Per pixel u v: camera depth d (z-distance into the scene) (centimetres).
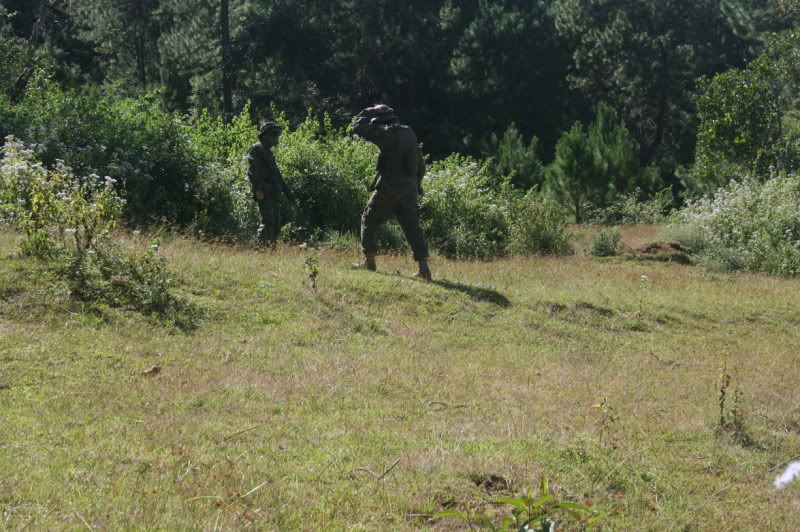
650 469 882
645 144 7194
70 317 1227
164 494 670
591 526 692
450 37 6738
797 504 816
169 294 1366
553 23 7006
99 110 2605
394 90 6756
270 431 884
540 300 1797
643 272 2489
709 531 731
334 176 2877
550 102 6500
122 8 6681
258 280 1569
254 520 643
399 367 1248
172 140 2655
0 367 1003
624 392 1250
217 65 6138
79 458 737
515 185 5078
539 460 841
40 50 4747
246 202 2617
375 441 877
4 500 630
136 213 2362
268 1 6344
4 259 1372
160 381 1034
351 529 648
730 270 2773
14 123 2417
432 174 2983
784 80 4594
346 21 6450
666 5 6919
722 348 1662
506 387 1200
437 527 672
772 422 1141
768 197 3186
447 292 1730
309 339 1344
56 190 1730
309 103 6412
